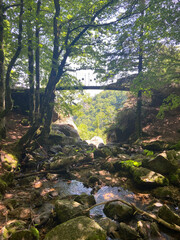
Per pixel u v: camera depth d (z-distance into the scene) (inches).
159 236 124.7
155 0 337.1
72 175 276.4
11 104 300.4
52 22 426.9
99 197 197.9
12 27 438.0
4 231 116.4
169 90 551.2
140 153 376.8
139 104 538.6
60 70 413.4
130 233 124.0
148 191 202.1
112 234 127.0
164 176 223.3
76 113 611.5
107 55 437.7
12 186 222.4
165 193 186.2
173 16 350.0
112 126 701.3
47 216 150.3
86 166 323.0
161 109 442.9
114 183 238.1
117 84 535.5
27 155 340.2
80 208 151.9
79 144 542.9
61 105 496.1
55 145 468.8
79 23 410.0
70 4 424.8
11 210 158.9
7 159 275.3
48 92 401.1
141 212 136.6
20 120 569.3
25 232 116.3
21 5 311.7
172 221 132.8
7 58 442.3
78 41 434.3
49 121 434.6
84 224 114.0
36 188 224.2
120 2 398.3
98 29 412.5
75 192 216.2
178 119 504.7
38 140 414.3
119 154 356.5
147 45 409.4
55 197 198.8
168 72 414.3
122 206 155.1
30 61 488.4
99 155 380.8
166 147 357.7
